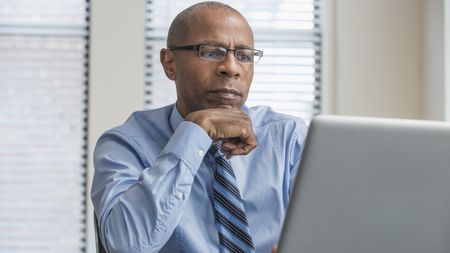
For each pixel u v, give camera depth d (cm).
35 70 381
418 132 102
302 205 104
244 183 190
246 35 186
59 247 374
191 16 187
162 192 160
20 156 378
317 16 385
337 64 368
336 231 104
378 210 103
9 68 381
